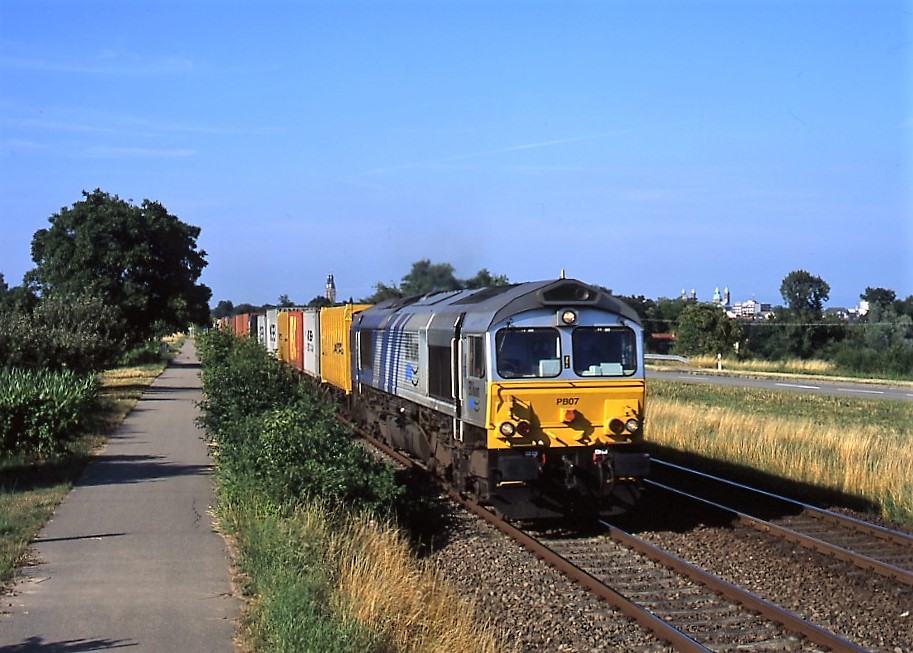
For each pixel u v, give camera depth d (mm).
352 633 7480
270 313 49406
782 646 8688
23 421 17547
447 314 15305
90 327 35062
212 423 18047
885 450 18875
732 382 43469
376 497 12609
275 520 11031
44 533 11836
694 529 13516
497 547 12422
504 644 8719
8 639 7918
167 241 52812
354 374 24500
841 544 12680
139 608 8789
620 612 9680
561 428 13086
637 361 13391
